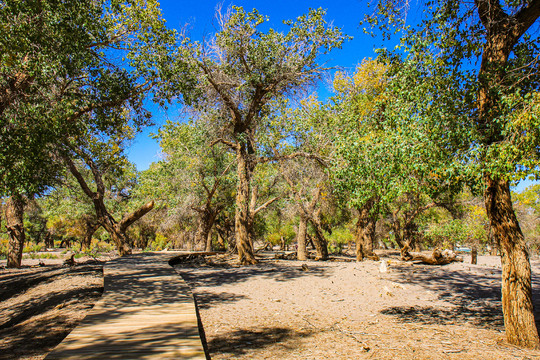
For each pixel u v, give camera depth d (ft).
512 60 20.95
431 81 20.20
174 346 14.82
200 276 47.96
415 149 19.36
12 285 46.88
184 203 85.40
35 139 25.66
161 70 33.99
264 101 61.82
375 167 22.48
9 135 25.43
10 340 19.10
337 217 108.88
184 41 45.91
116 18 34.45
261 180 71.05
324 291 36.86
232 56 57.16
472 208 74.18
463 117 18.92
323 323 23.98
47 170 31.63
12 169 26.35
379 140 23.58
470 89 19.38
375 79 57.62
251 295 34.22
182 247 167.43
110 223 73.15
